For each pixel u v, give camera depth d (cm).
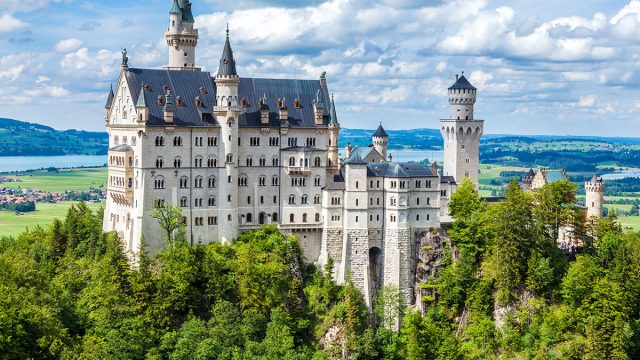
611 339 19212
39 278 18138
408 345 19562
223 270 19988
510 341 19988
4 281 17088
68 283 19600
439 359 19275
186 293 19188
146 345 18038
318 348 19925
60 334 16038
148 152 19938
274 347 18550
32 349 15412
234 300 19738
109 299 18650
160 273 19350
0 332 14800
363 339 19950
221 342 18488
